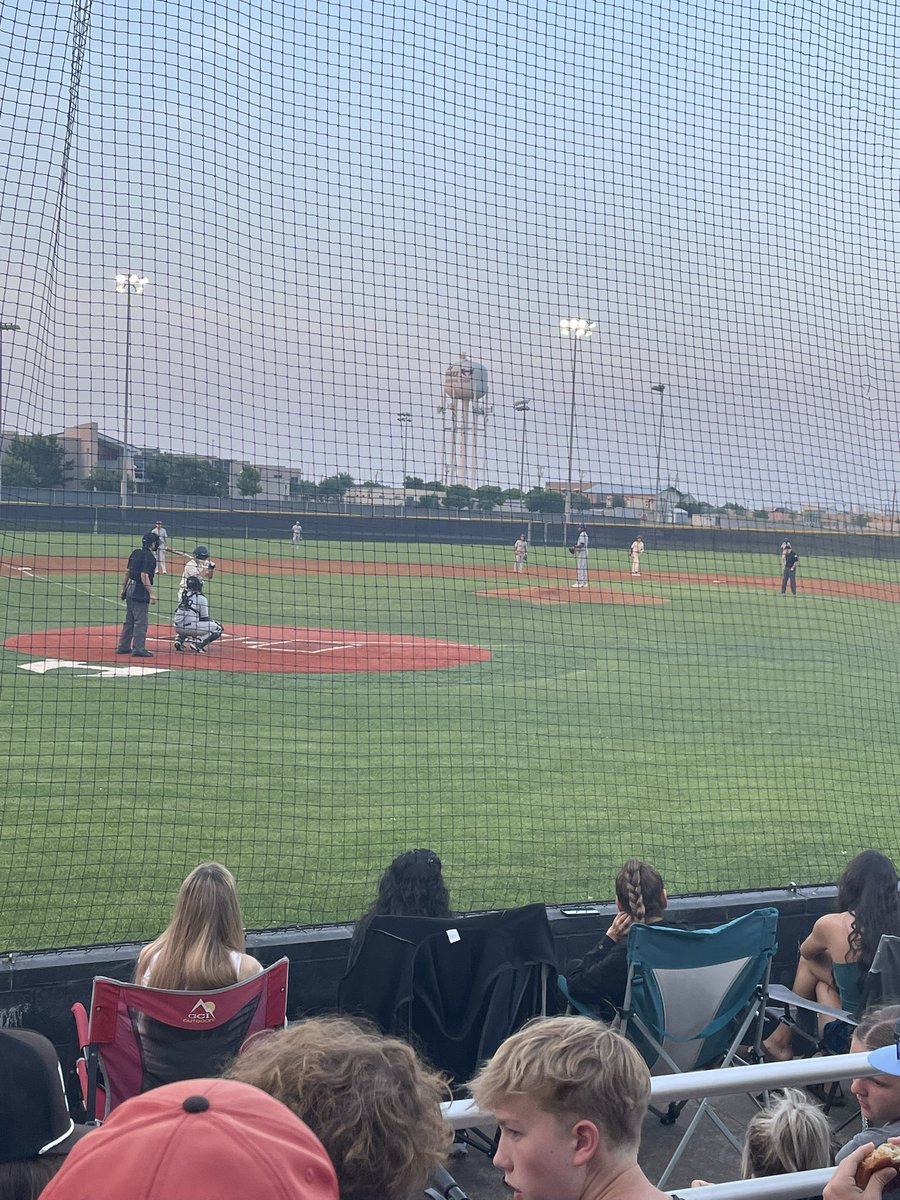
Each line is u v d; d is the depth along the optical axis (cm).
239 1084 142
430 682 1422
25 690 1232
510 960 415
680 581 2369
